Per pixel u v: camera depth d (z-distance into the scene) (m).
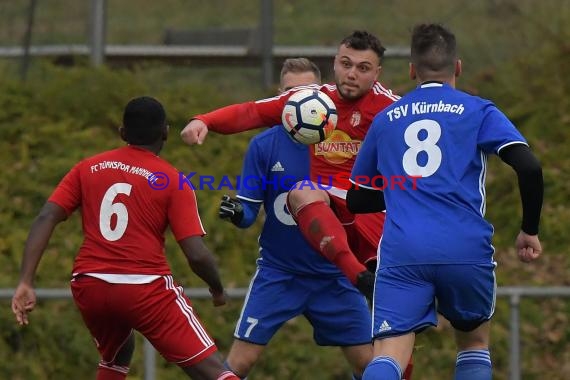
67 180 21.11
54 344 32.31
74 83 40.47
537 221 18.80
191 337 20.91
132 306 20.55
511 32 43.06
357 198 20.06
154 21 46.66
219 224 36.53
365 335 24.67
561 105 40.88
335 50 42.19
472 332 19.94
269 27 42.12
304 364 32.53
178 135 39.28
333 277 24.27
